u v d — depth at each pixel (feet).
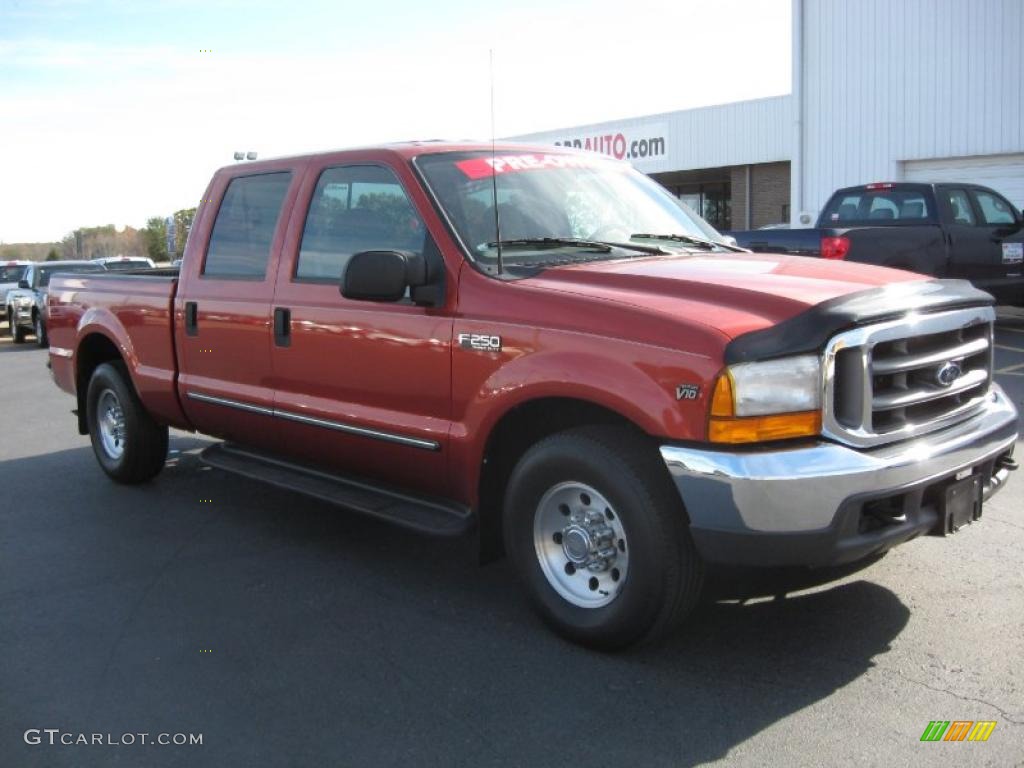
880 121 66.33
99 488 23.07
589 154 18.10
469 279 14.10
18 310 70.13
